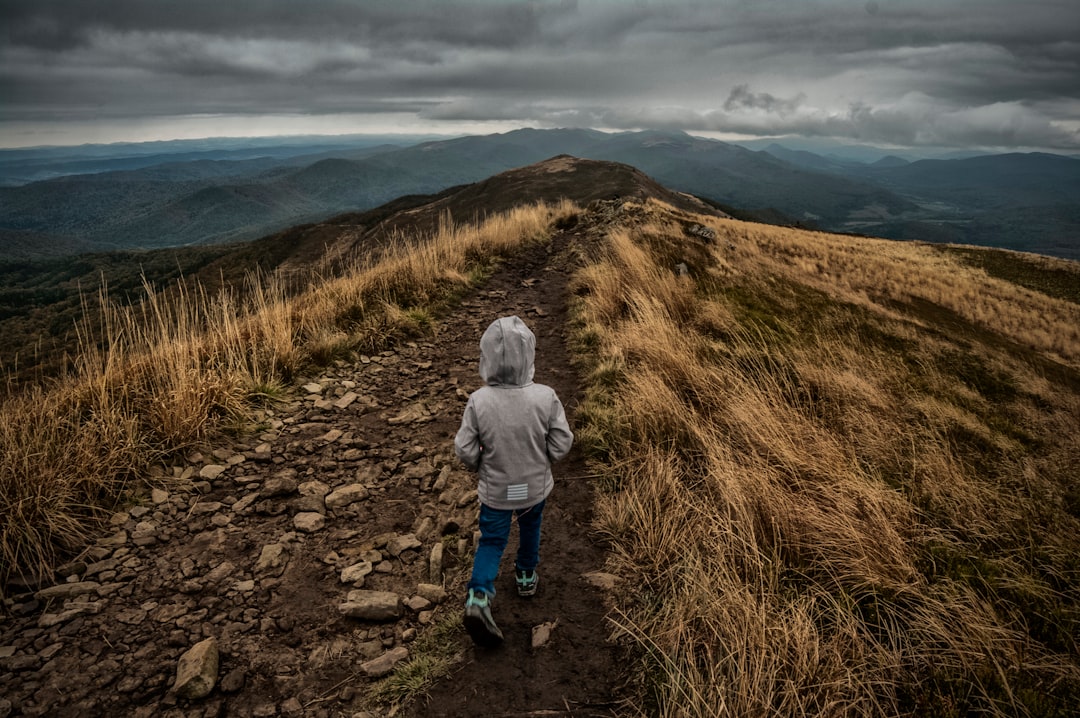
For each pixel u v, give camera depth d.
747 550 3.18
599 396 5.56
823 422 5.13
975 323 21.30
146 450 4.29
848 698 2.34
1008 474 5.05
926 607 2.79
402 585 3.26
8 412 4.14
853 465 4.29
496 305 9.57
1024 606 3.03
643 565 3.28
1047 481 4.96
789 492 3.80
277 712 2.44
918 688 2.43
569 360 6.95
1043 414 8.33
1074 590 3.13
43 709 2.38
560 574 3.30
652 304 8.01
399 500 4.16
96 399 4.57
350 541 3.67
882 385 7.13
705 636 2.67
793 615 2.70
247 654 2.74
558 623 2.91
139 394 4.85
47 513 3.32
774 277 14.16
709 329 7.91
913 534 3.53
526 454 2.76
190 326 6.00
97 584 3.14
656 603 2.96
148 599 3.07
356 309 8.10
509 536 3.75
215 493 4.10
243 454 4.64
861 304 13.95
